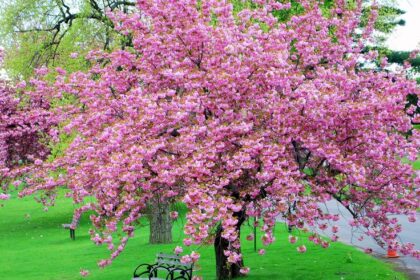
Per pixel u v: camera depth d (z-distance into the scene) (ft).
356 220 40.06
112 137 34.68
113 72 43.09
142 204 36.14
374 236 41.27
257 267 50.34
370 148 38.06
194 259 32.07
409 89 39.63
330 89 36.47
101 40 87.81
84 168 37.68
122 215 37.27
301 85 36.86
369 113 37.29
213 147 34.09
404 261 51.83
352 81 38.58
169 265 43.96
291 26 45.68
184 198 32.17
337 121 37.73
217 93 36.88
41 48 87.61
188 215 31.58
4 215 118.93
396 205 39.63
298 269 48.91
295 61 45.83
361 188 39.65
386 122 37.86
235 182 36.99
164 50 40.32
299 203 36.55
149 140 34.71
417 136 39.19
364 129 37.55
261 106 37.60
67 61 81.35
